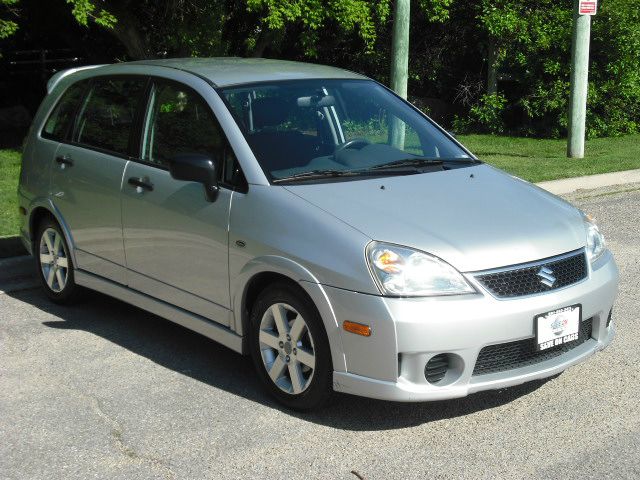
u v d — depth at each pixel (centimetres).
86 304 639
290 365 453
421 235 428
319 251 429
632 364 518
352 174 492
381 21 1363
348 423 445
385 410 460
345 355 421
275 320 457
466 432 435
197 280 500
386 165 511
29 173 637
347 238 425
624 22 1520
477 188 493
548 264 438
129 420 451
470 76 1689
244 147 486
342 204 451
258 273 459
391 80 960
